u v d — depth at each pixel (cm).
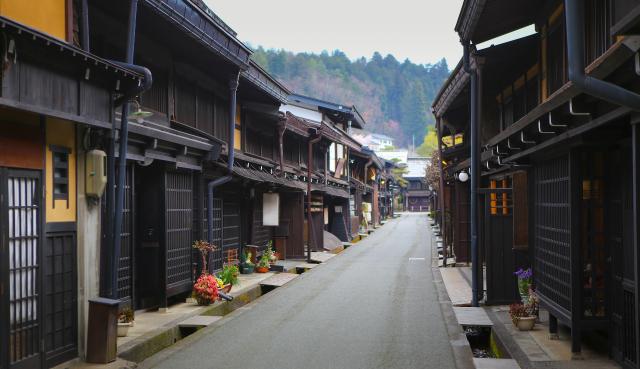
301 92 16825
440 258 2467
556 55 1119
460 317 1149
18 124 716
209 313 1243
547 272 952
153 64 1238
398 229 4638
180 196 1302
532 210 1102
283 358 896
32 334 741
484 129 1712
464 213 2131
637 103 537
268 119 2111
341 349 952
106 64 769
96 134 869
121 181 902
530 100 1365
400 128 18238
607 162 793
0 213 682
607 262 795
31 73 674
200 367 847
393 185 7162
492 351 1034
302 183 2488
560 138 787
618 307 770
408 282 1775
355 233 3759
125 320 985
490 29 1248
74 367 799
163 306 1211
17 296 717
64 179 812
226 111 1728
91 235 872
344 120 3788
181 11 1075
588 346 884
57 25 806
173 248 1258
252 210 1988
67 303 819
